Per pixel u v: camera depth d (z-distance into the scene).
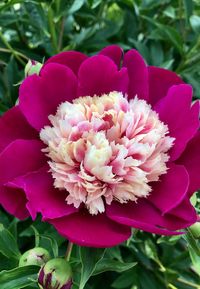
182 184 0.37
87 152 0.38
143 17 0.63
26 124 0.41
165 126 0.40
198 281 0.60
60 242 0.53
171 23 0.71
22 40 0.67
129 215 0.38
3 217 0.56
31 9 0.64
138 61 0.42
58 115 0.40
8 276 0.42
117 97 0.39
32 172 0.38
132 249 0.59
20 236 0.56
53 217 0.36
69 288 0.40
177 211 0.37
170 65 0.64
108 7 0.71
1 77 0.60
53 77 0.40
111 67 0.41
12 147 0.38
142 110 0.39
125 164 0.38
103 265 0.43
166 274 0.58
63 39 0.67
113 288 0.59
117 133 0.39
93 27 0.66
